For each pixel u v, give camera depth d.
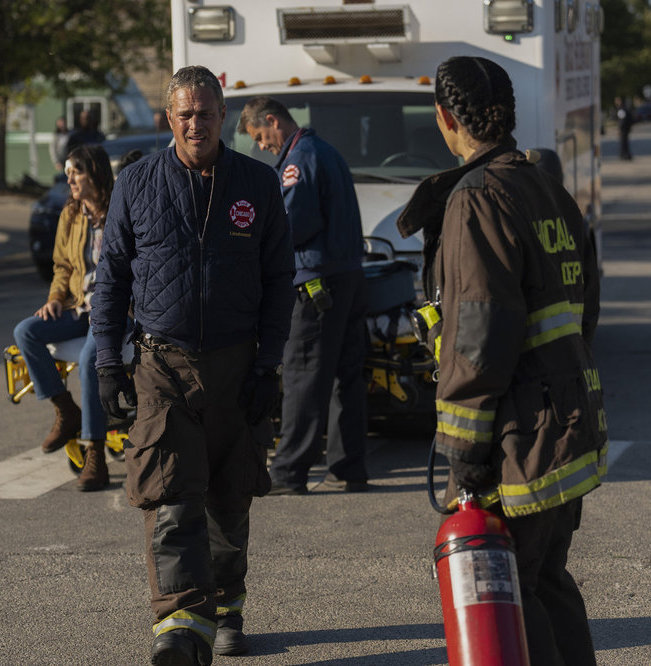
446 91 4.39
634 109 119.12
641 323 15.91
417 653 5.76
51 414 11.42
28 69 34.06
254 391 5.45
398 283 9.01
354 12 11.13
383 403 9.41
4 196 37.09
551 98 11.16
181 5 11.59
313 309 8.16
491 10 10.96
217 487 5.64
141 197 5.39
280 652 5.80
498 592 4.02
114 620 6.24
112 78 39.06
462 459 4.09
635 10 112.25
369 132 10.88
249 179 5.46
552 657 4.27
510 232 4.11
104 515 8.09
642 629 6.00
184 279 5.32
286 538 7.52
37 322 8.74
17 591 6.67
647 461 9.20
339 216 8.14
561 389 4.14
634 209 33.66
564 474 4.07
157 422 5.25
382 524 7.79
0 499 8.51
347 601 6.45
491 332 4.00
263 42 11.52
